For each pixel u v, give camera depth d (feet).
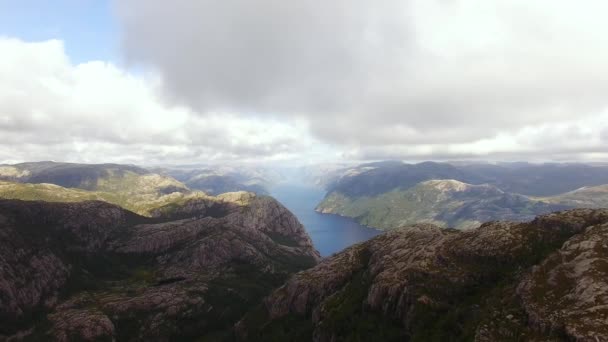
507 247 492.13
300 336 654.53
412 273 531.50
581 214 485.15
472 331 366.84
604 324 273.54
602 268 327.06
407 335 454.81
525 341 307.78
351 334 529.04
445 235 629.51
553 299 327.47
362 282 655.35
